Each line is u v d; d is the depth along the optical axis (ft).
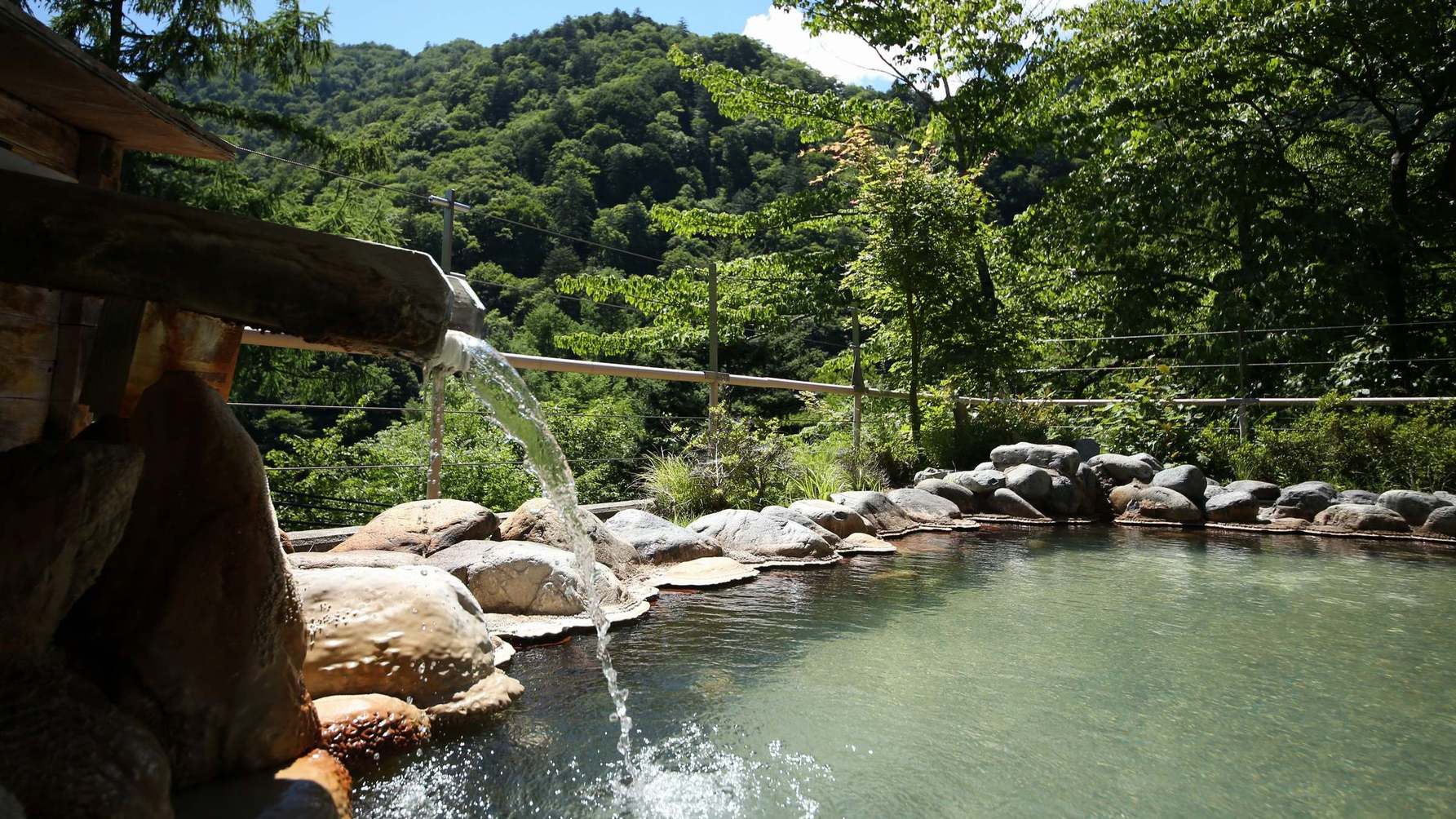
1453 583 19.25
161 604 7.57
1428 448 30.53
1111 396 45.37
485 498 39.88
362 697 9.68
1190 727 10.46
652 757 9.34
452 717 10.12
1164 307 55.11
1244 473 33.65
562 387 79.82
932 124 52.65
